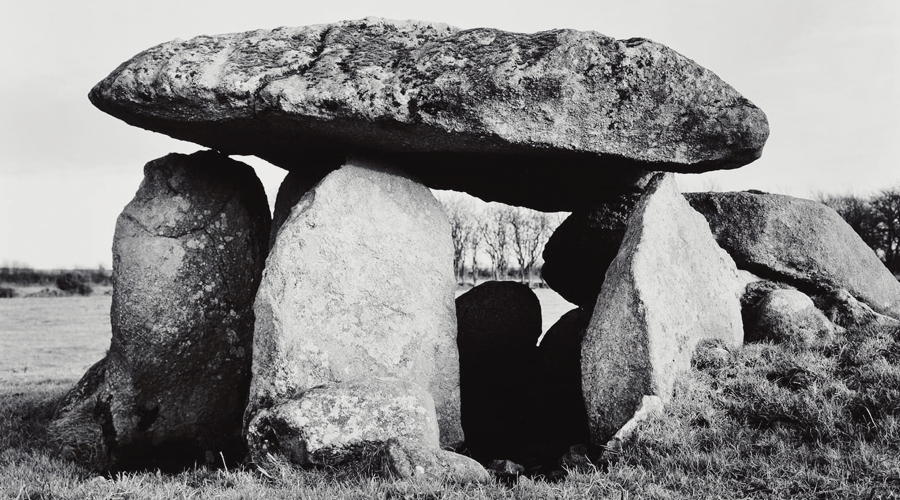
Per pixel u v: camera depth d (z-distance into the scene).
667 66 6.21
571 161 6.69
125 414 6.70
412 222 6.67
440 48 6.22
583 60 6.03
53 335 16.89
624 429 5.32
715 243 7.14
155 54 6.24
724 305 6.79
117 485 5.03
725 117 6.36
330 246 6.22
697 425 5.43
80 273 34.44
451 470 5.01
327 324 6.07
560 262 8.64
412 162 6.91
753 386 5.77
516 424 7.61
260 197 7.59
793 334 6.76
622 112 6.20
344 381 5.76
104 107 6.44
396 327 6.36
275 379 5.80
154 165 7.19
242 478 5.07
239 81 6.04
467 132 6.00
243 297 7.20
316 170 7.48
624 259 6.07
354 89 5.98
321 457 5.20
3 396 8.86
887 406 5.30
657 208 6.41
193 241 7.07
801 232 7.96
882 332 6.65
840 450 4.95
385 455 5.11
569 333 8.37
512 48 6.08
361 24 6.64
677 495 4.50
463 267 26.08
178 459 6.84
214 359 7.02
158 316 6.83
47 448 6.59
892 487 4.41
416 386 5.67
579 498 4.51
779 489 4.50
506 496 4.61
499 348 8.66
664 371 5.78
